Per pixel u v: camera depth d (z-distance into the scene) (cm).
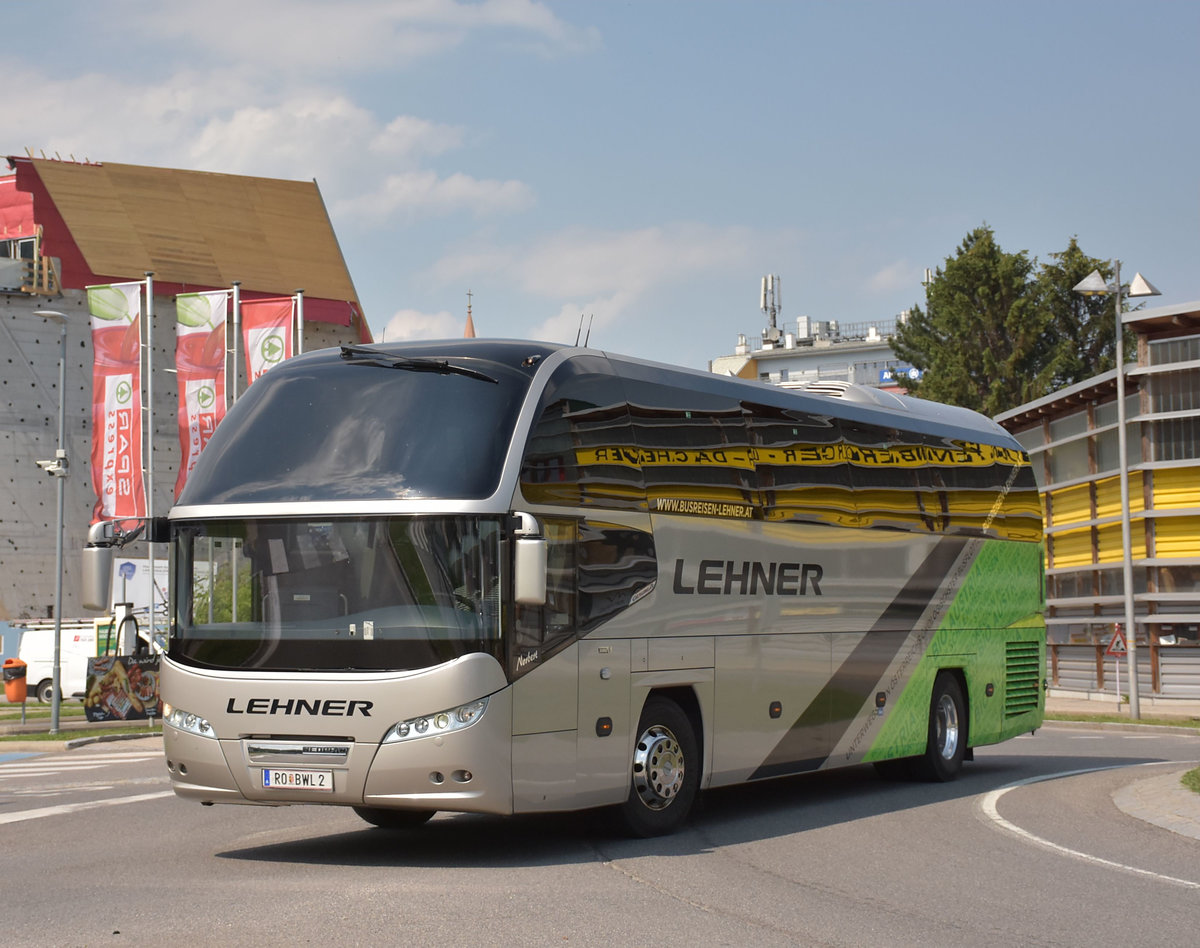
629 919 791
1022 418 4862
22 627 5416
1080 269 6844
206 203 8112
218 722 1018
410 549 999
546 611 1049
